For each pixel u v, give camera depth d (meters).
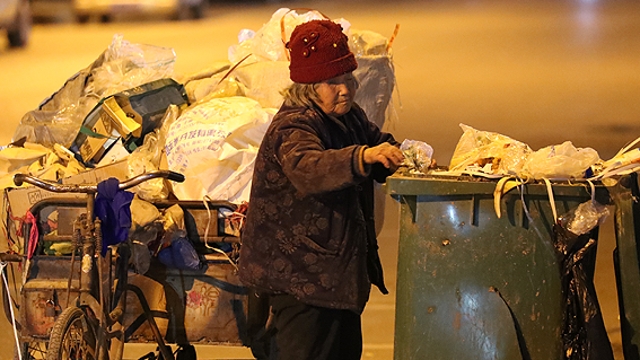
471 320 7.24
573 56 39.03
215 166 8.89
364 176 6.82
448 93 30.86
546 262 7.12
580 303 7.09
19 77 37.88
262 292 7.70
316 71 7.25
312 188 6.95
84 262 7.89
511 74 34.69
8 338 11.19
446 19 55.81
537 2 66.88
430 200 7.22
